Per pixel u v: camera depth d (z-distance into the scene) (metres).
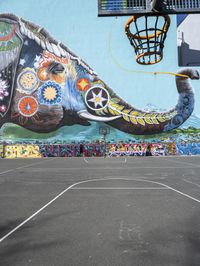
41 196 8.27
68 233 4.89
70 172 14.46
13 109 31.17
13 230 5.09
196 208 6.63
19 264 3.70
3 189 9.55
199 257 3.85
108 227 5.20
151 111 31.02
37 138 30.75
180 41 31.53
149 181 11.07
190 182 10.75
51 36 32.12
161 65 31.52
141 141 30.53
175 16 31.77
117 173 13.77
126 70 31.62
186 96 31.09
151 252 4.03
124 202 7.30
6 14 32.50
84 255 3.96
